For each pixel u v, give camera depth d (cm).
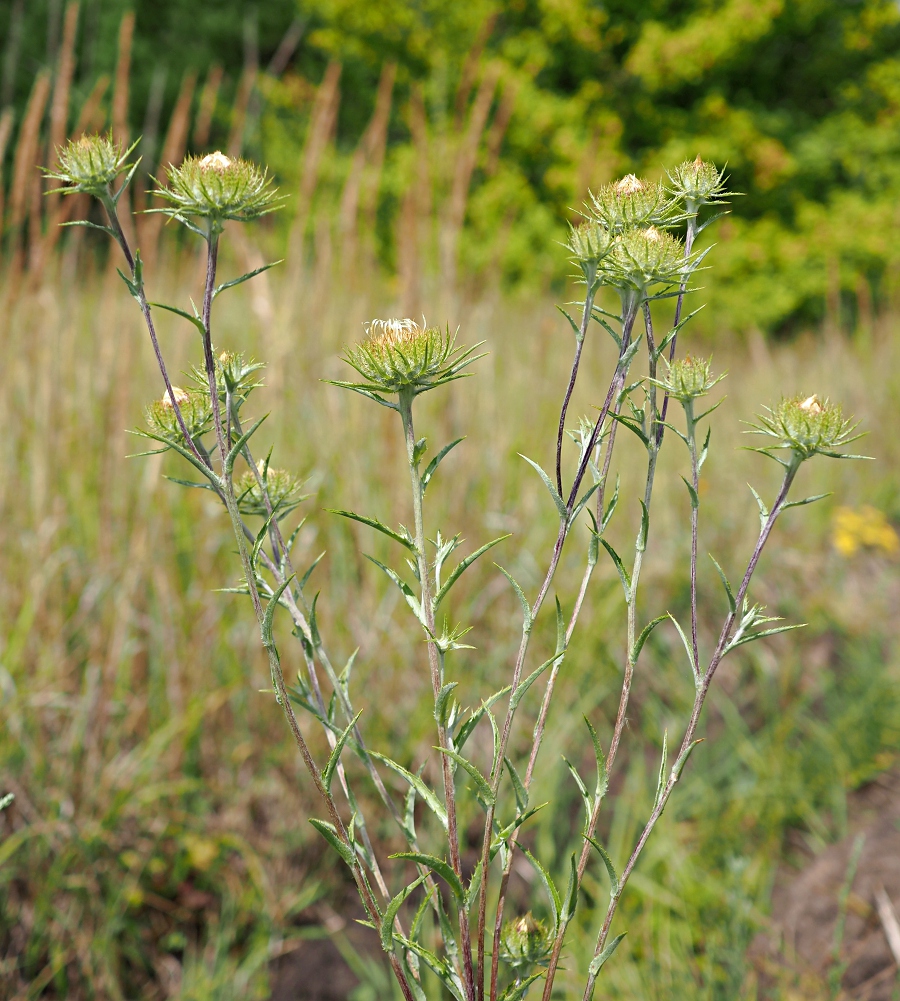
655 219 104
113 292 346
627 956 224
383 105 394
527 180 1009
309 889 273
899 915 238
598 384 489
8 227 346
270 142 902
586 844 101
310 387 359
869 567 504
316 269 396
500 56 1032
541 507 407
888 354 750
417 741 302
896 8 1238
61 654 290
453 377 96
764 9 1073
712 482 516
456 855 101
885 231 1136
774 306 1098
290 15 1270
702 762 326
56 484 314
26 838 250
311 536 319
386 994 241
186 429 100
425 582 98
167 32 1207
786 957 229
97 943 243
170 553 307
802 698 362
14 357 331
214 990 242
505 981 132
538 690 335
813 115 1303
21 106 1045
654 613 397
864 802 308
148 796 270
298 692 113
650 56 1081
